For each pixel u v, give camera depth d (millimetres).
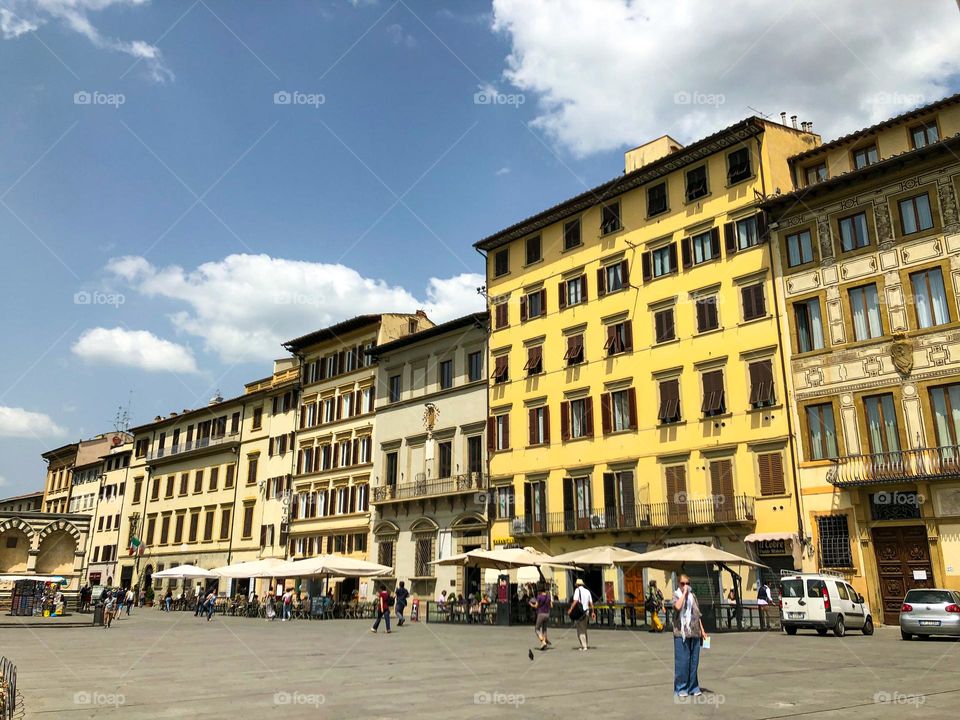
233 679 15289
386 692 13211
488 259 49000
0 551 64875
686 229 38188
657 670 16141
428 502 48000
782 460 32625
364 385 55625
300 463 59688
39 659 19750
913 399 29516
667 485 36438
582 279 42844
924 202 30562
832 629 24672
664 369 37625
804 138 37969
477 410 46719
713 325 36219
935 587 27656
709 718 10281
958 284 29094
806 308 33438
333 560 40312
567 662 17875
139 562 74688
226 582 62312
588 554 30469
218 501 67062
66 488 92312
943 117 31656
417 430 50312
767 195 35156
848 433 30984
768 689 12891
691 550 27391
